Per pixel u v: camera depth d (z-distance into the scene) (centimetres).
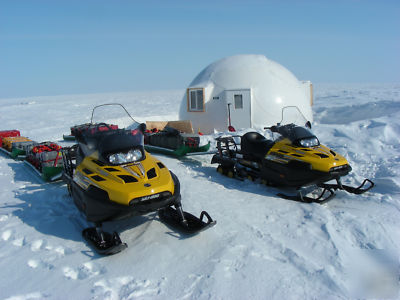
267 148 590
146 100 5706
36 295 282
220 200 512
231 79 1320
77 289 289
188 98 1370
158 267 324
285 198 521
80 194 400
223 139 682
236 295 278
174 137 862
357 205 486
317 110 2138
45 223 434
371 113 1791
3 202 527
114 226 424
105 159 401
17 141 957
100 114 2948
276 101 1281
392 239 377
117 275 311
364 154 775
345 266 324
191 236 388
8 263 339
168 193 375
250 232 396
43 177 638
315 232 394
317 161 509
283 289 285
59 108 4272
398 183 544
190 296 278
